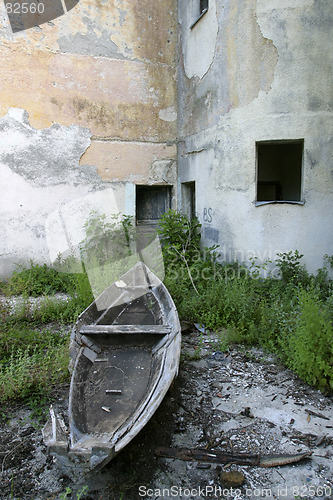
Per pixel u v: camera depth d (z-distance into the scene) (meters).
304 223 6.38
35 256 8.53
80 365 3.76
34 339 5.08
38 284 7.56
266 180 10.33
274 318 4.98
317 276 6.22
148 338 4.39
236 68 6.59
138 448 3.09
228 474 2.77
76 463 2.41
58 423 2.72
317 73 6.09
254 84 6.35
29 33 8.01
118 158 9.02
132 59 8.91
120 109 8.93
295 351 4.14
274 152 10.25
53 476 2.84
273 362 4.50
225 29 6.80
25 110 8.14
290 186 9.98
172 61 9.30
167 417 3.52
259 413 3.56
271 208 6.46
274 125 6.28
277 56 6.12
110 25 8.64
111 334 4.31
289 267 6.34
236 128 6.70
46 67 8.22
